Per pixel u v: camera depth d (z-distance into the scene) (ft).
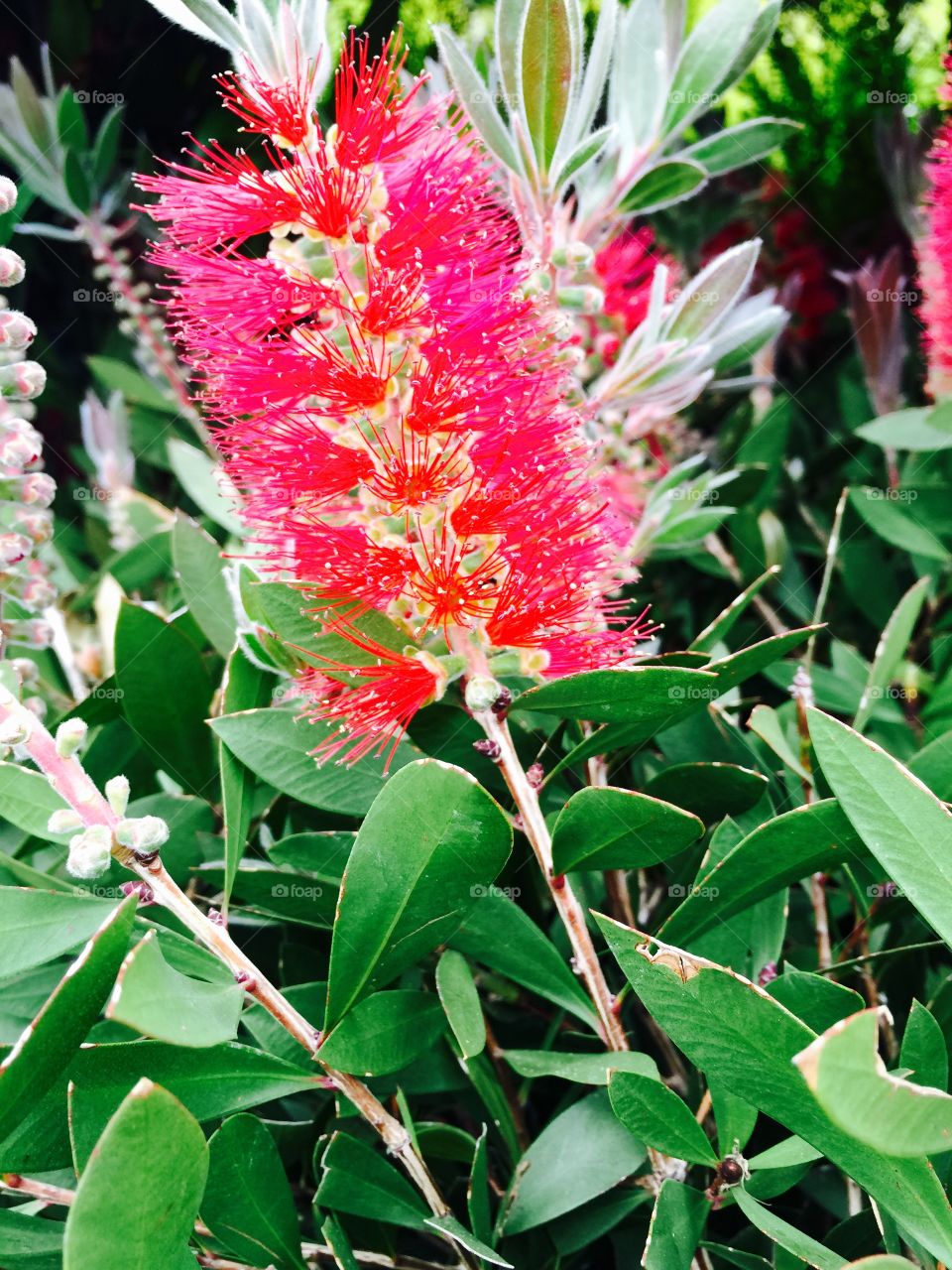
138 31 1.77
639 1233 0.74
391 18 1.62
